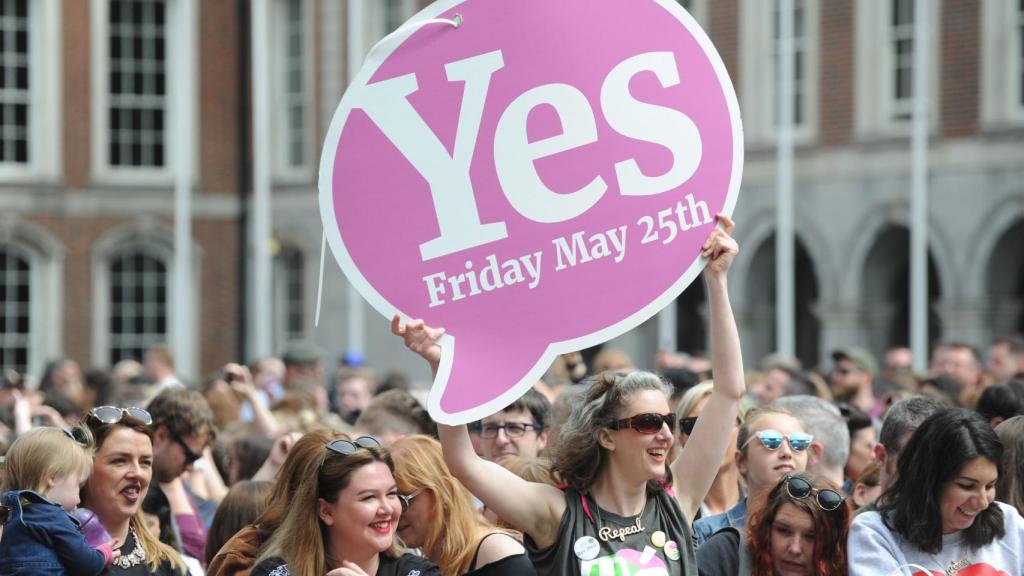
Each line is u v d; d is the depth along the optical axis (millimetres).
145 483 14711
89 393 38500
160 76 82562
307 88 81062
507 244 12914
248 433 23828
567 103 12984
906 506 13680
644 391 12625
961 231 59156
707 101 12992
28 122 80562
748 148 65688
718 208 12891
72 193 80688
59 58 80625
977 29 58781
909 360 40062
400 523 14047
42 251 80188
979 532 13859
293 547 12688
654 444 12531
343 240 13102
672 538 12727
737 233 66312
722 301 12922
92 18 81062
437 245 12977
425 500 13977
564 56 13016
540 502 12695
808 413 17812
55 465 13969
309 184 80625
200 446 18391
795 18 65062
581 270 12852
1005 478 15672
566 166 12930
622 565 12391
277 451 19844
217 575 13289
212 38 82562
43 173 80312
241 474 21844
